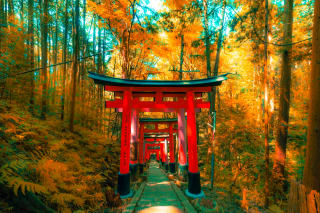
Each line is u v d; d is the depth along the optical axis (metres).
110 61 13.20
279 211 4.15
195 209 4.04
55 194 3.06
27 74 5.72
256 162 6.88
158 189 6.21
